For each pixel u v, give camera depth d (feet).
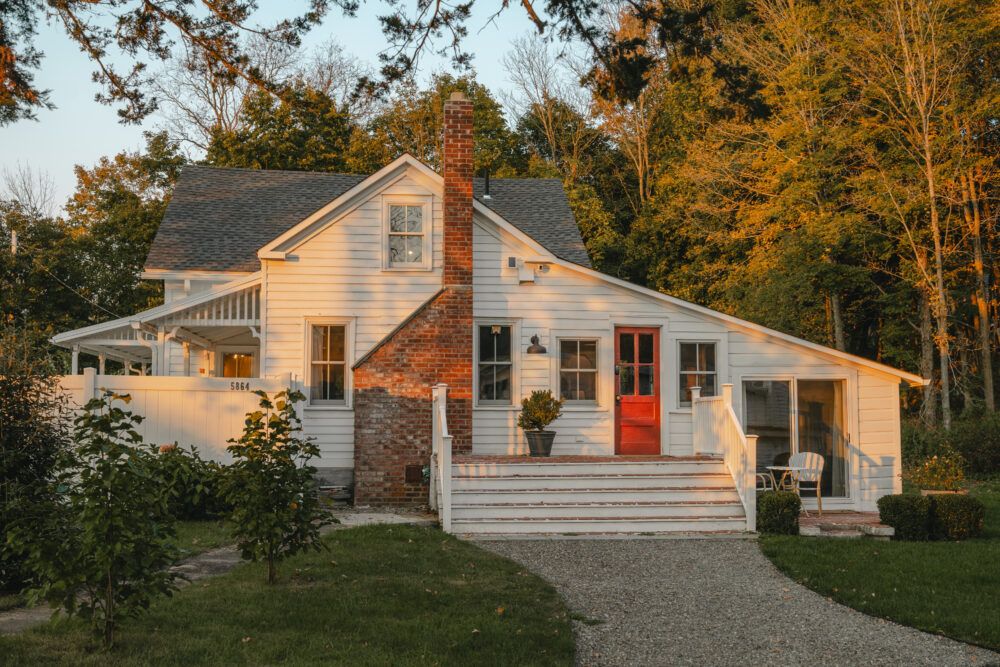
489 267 63.36
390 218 65.00
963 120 100.48
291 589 33.09
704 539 48.55
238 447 33.01
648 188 155.63
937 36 97.30
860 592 36.60
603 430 63.31
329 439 62.90
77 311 119.14
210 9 45.47
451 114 62.44
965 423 95.09
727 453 54.29
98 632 26.16
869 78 101.45
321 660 25.41
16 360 32.99
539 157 161.48
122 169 139.54
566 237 81.66
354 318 64.03
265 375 63.00
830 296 116.67
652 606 34.30
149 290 124.67
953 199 100.42
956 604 34.76
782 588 37.76
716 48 44.75
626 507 50.70
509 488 52.75
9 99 45.57
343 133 124.67
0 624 27.73
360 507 58.08
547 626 30.32
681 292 136.36
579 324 63.72
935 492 54.19
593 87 45.29
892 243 108.27
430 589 34.35
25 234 121.60
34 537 24.73
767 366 63.62
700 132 137.49
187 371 71.15
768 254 115.24
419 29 44.06
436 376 59.98
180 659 24.66
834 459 63.10
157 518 27.09
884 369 62.75
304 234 64.13
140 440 26.12
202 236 78.54
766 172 118.73
